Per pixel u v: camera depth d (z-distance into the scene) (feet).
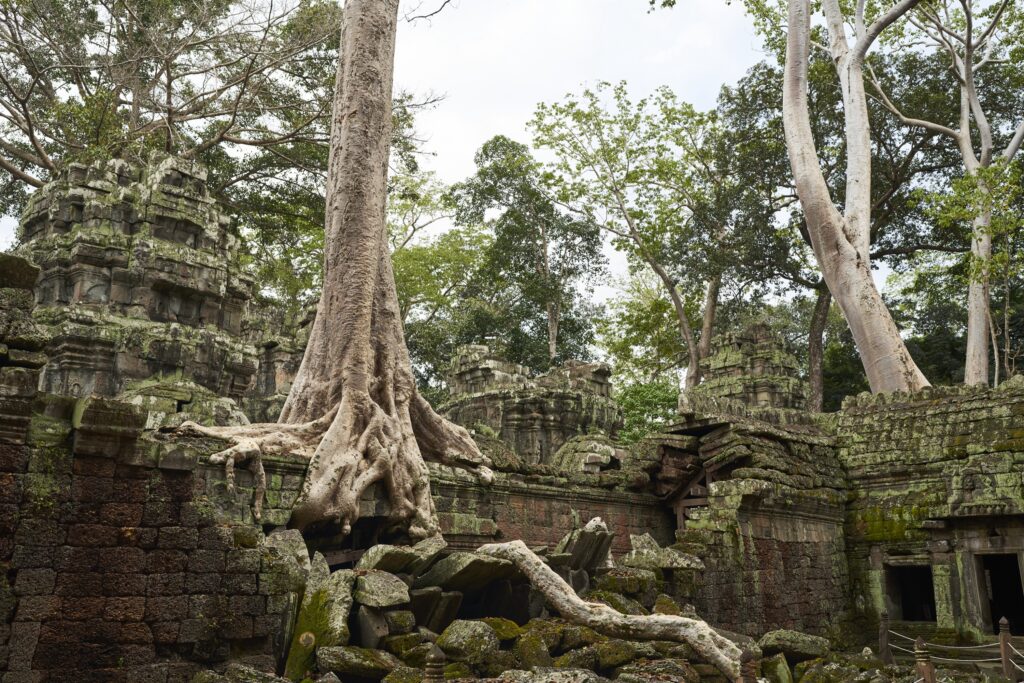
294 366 91.91
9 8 80.48
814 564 63.31
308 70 97.60
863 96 94.43
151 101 91.40
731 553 55.36
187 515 29.01
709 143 134.41
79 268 59.16
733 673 30.27
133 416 27.58
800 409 116.57
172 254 61.98
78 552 26.30
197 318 63.87
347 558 41.11
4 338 25.95
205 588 28.99
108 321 57.93
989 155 100.68
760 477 59.16
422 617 35.12
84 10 87.97
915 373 81.92
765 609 56.65
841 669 40.19
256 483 37.24
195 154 96.89
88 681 25.73
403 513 42.42
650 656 37.22
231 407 57.93
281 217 112.78
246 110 99.14
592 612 34.06
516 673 30.27
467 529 48.80
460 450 50.31
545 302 142.51
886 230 127.85
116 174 65.36
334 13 92.12
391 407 45.85
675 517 64.80
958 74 105.09
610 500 60.39
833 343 157.99
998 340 123.34
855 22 102.68
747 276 126.00
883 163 121.80
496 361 109.60
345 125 49.73
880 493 67.51
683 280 140.46
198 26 86.94
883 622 51.31
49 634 25.25
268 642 30.35
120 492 27.55
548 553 45.21
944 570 60.95
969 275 94.17
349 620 32.73
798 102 91.76
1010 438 60.44
